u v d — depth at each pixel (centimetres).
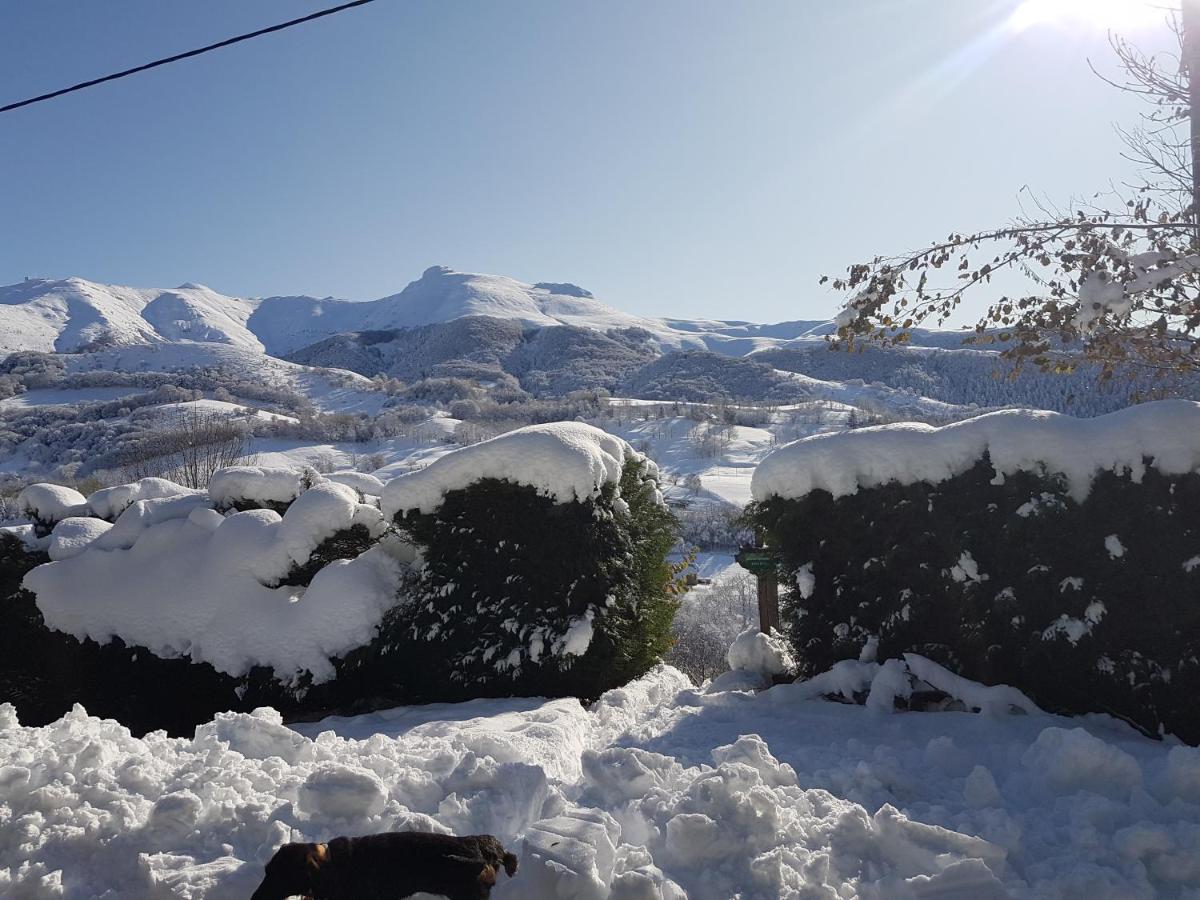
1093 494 627
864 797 488
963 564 666
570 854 362
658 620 898
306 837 422
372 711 816
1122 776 479
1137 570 614
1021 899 375
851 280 901
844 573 724
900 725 638
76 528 986
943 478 677
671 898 366
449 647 796
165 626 855
